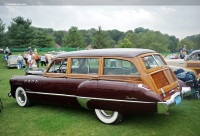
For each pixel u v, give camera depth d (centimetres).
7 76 1488
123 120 554
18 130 520
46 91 619
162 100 454
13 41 6009
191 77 733
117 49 568
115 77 509
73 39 7506
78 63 575
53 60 626
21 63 2088
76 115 606
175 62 1000
